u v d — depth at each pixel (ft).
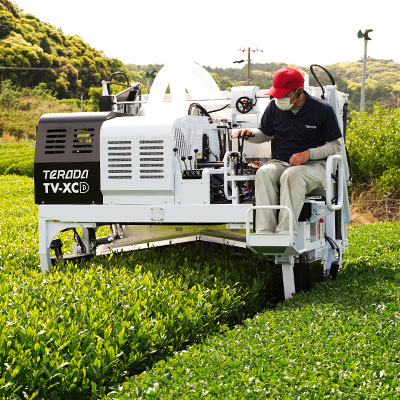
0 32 244.01
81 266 27.17
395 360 16.66
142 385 15.06
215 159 28.78
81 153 26.50
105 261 27.45
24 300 20.84
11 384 15.15
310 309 21.49
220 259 27.96
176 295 22.22
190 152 27.20
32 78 236.63
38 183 26.99
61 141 26.81
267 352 16.92
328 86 29.07
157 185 25.53
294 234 23.57
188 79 30.35
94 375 16.57
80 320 18.79
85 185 26.45
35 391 15.62
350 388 14.69
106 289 22.44
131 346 18.21
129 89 30.35
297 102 24.12
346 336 18.33
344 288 25.38
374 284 26.43
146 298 21.25
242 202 26.11
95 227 28.50
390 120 81.20
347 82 422.82
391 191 76.23
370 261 35.50
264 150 29.84
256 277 26.48
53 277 24.04
